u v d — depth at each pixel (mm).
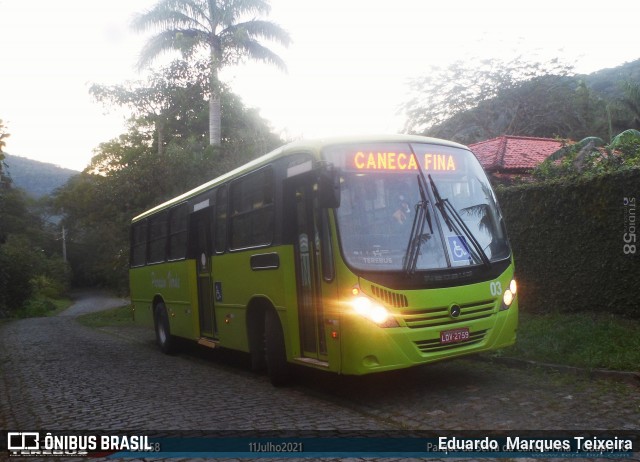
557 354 8484
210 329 11031
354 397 7641
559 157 15750
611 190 9789
